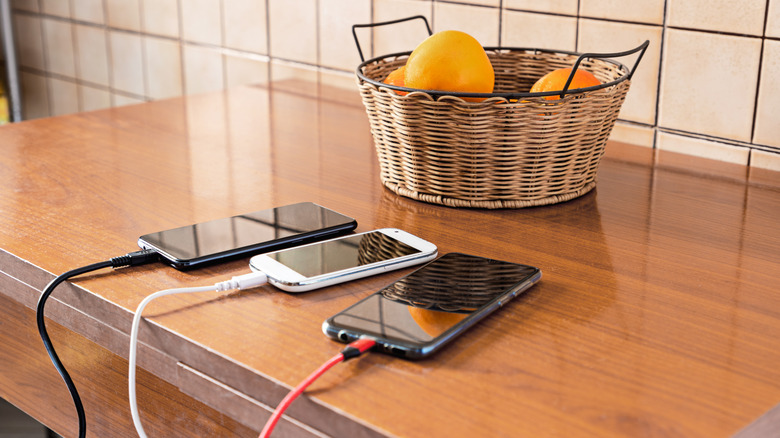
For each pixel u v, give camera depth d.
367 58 1.19
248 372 0.46
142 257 0.60
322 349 0.48
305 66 1.28
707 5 0.84
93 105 1.71
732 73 0.84
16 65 1.82
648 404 0.42
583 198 0.76
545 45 0.99
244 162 0.87
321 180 0.81
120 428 0.67
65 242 0.64
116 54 1.61
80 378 0.70
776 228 0.69
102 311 0.55
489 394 0.43
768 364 0.46
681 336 0.49
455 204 0.73
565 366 0.46
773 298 0.55
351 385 0.44
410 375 0.45
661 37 0.89
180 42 1.47
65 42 1.72
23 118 1.88
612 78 0.80
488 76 0.72
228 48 1.39
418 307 0.51
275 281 0.55
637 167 0.86
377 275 0.59
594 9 0.93
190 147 0.93
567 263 0.61
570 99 0.68
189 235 0.64
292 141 0.96
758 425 0.41
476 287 0.54
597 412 0.41
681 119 0.90
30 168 0.84
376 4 1.15
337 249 0.62
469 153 0.69
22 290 0.63
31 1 1.76
